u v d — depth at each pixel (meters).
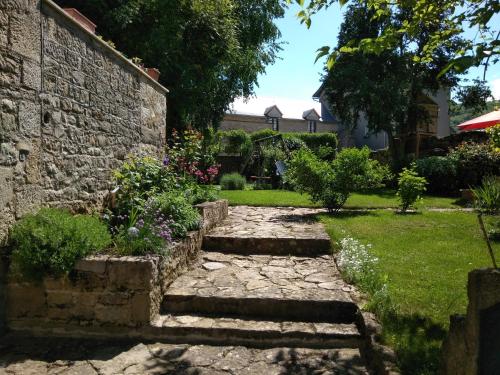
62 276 3.30
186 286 3.91
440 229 6.37
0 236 3.12
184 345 3.23
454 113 23.12
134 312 3.33
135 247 3.60
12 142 3.21
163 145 7.20
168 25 9.62
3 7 3.10
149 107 6.43
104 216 4.34
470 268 4.40
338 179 7.86
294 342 3.25
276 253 5.25
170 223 4.44
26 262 3.20
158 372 2.79
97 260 3.32
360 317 3.34
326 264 4.77
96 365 2.88
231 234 5.53
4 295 3.32
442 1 3.23
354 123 18.94
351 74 16.38
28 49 3.39
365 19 15.43
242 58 13.98
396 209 8.83
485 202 7.77
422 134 16.09
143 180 5.25
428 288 3.82
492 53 2.23
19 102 3.29
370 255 4.68
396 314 3.24
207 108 13.68
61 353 3.07
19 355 3.03
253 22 15.61
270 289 3.86
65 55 3.95
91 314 3.35
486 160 11.44
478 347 1.87
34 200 3.51
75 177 4.18
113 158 5.10
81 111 4.28
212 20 10.23
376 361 2.75
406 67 15.93
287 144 16.98
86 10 9.39
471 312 1.93
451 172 11.75
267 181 15.18
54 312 3.35
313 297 3.65
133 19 9.40
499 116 10.41
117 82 5.20
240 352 3.11
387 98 15.74
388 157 16.67
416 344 2.78
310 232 5.75
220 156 17.75
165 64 10.00
